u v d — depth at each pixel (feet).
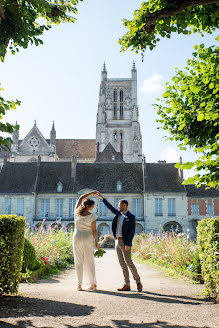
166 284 31.71
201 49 22.90
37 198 155.63
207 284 24.41
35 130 239.09
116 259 65.00
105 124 281.74
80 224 27.17
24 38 25.39
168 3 20.45
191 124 24.32
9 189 154.61
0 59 25.00
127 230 27.14
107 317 17.84
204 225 26.12
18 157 234.58
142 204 154.92
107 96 289.74
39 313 18.52
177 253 42.39
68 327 15.74
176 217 151.74
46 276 37.70
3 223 22.52
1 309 19.29
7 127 20.52
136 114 282.36
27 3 25.54
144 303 21.62
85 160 254.68
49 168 164.45
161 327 15.81
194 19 22.08
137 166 164.35
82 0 29.37
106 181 158.51
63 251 52.85
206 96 22.70
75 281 34.47
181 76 24.94
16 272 23.89
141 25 23.54
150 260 58.34
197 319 17.58
